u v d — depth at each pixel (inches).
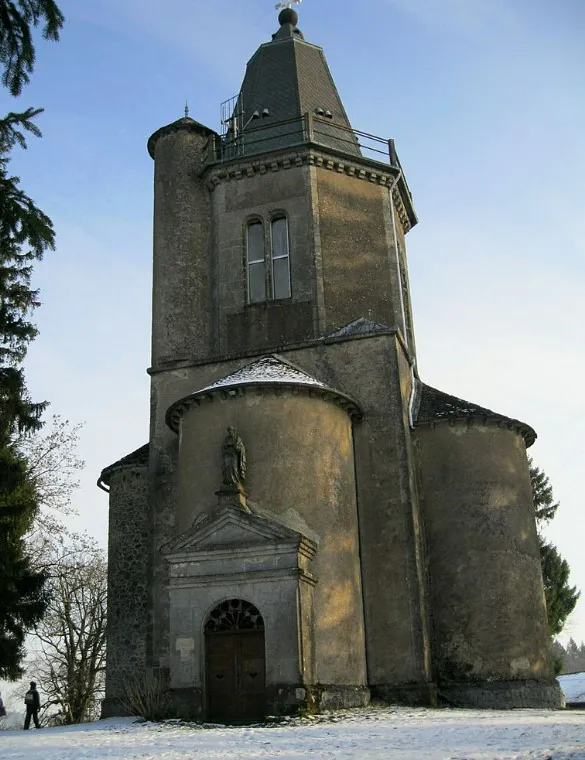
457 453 1032.2
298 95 1254.3
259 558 785.6
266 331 1111.6
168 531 1017.5
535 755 423.8
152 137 1241.4
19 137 581.9
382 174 1206.3
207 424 932.0
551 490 1710.1
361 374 1013.8
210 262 1173.7
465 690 936.9
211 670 782.5
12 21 526.3
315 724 688.4
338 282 1127.6
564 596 1643.7
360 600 905.5
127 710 972.6
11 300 1087.0
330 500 896.3
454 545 997.2
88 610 1835.6
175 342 1121.4
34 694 1114.7
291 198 1157.1
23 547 1197.1
